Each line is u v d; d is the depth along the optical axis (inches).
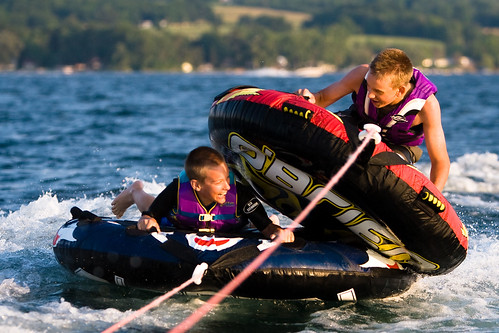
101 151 1604.3
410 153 680.4
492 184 1212.5
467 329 568.4
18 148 1651.1
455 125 2385.6
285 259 609.6
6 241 797.9
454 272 732.0
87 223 671.8
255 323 575.8
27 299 614.9
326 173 600.7
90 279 666.8
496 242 836.6
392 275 640.4
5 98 4146.2
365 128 580.4
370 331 563.2
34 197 1066.1
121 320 568.4
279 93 631.2
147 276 615.5
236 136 637.9
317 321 585.3
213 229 647.8
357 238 659.4
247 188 651.5
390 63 620.1
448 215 620.7
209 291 614.9
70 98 4222.4
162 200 650.2
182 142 1801.2
